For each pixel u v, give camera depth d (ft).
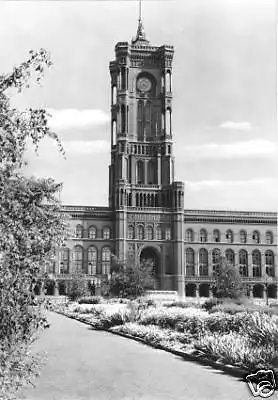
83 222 499.92
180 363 83.25
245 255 516.73
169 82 544.62
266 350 75.10
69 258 485.97
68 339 121.90
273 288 508.12
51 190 45.85
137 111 540.52
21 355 45.29
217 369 77.61
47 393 60.85
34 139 44.29
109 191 539.70
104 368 78.38
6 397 44.06
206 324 112.27
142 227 501.97
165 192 518.37
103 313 180.86
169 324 129.80
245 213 522.06
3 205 42.29
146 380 68.74
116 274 347.15
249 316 103.76
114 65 547.90
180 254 496.23
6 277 41.27
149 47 549.54
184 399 57.57
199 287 504.43
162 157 528.63
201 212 517.55
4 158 42.50
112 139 544.62
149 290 409.90
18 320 44.39
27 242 43.19
